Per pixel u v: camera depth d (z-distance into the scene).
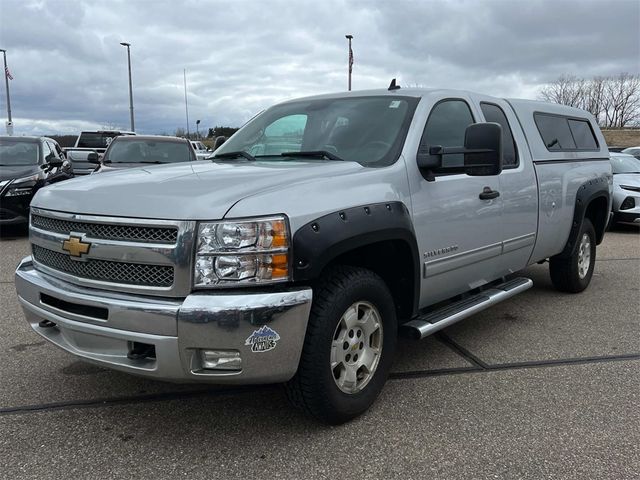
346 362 3.24
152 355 2.87
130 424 3.29
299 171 3.28
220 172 3.37
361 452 2.99
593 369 4.14
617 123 67.81
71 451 2.99
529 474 2.79
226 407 3.51
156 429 3.23
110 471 2.81
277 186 2.99
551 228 5.41
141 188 3.04
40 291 3.25
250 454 2.97
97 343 2.98
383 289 3.38
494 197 4.38
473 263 4.28
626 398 3.65
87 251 2.96
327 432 3.20
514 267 5.03
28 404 3.53
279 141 4.20
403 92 4.17
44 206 3.33
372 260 3.66
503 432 3.21
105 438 3.13
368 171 3.40
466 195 4.07
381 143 3.75
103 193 3.05
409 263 3.59
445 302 4.38
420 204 3.64
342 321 3.15
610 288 6.66
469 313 4.14
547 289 6.55
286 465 2.87
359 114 4.05
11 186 9.54
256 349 2.73
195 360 2.77
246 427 3.26
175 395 3.68
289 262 2.80
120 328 2.83
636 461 2.90
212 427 3.26
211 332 2.68
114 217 2.89
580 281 6.25
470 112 4.46
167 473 2.80
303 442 3.09
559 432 3.21
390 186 3.43
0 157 10.48
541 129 5.43
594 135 6.50
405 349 4.59
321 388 3.03
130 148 10.98
